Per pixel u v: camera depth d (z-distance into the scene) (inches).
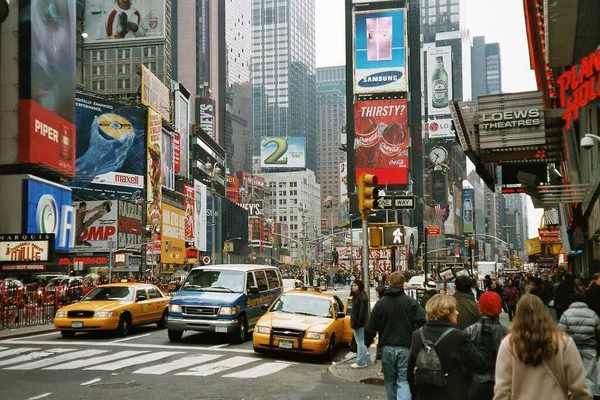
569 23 660.7
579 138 806.5
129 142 3484.3
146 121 3580.2
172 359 604.4
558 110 690.2
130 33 5142.7
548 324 185.8
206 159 5743.1
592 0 620.1
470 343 234.2
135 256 3206.2
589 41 691.4
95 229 3038.9
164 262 3737.7
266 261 7032.5
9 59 2121.1
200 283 795.4
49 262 1745.8
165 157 4018.2
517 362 186.7
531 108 696.4
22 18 2128.4
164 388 456.1
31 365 561.9
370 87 5083.7
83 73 5118.1
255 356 637.3
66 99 2381.9
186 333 864.3
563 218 1127.0
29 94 2114.9
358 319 545.0
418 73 5964.6
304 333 617.6
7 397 419.8
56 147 2283.5
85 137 3341.5
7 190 2092.8
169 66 5231.3
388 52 5103.3
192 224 4495.6
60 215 2317.9
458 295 335.9
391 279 364.2
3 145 2112.5
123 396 425.4
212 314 729.6
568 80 652.7
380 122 5032.0
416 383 236.5
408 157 5152.6
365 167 5036.9
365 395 436.5
